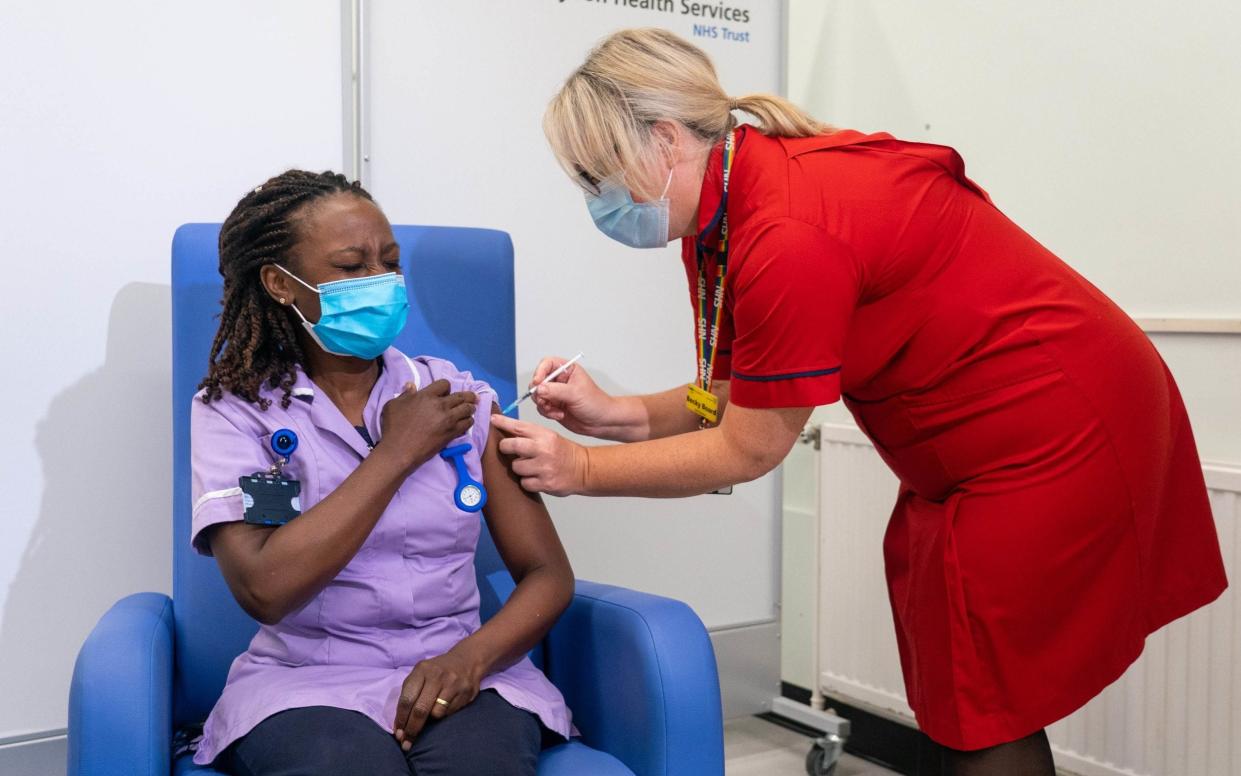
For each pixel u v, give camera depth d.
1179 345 1.85
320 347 1.29
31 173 1.68
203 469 1.20
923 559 1.30
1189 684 1.75
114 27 1.71
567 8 2.09
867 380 1.27
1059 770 1.99
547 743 1.26
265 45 1.82
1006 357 1.22
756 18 2.32
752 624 2.40
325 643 1.22
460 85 1.99
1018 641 1.21
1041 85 2.04
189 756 1.22
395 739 1.11
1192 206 1.81
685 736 1.16
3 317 1.68
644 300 2.23
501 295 1.59
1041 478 1.20
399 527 1.23
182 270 1.43
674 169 1.24
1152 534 1.27
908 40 2.29
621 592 1.33
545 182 2.09
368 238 1.25
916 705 1.32
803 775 2.28
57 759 1.74
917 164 1.23
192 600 1.36
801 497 2.53
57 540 1.73
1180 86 1.82
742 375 1.19
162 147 1.76
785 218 1.14
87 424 1.74
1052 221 2.04
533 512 1.33
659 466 1.28
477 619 1.33
